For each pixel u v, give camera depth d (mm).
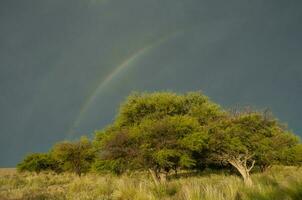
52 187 22734
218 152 27391
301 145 34781
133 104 29797
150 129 24844
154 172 25453
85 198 15289
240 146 25047
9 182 26719
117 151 25281
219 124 27172
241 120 26750
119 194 14523
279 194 9250
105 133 29422
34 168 49906
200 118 30031
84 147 42250
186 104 31828
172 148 24844
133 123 29297
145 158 24750
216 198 10344
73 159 41594
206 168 34344
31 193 17703
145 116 29375
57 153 42219
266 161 30516
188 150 25297
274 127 27562
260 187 10156
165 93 31141
